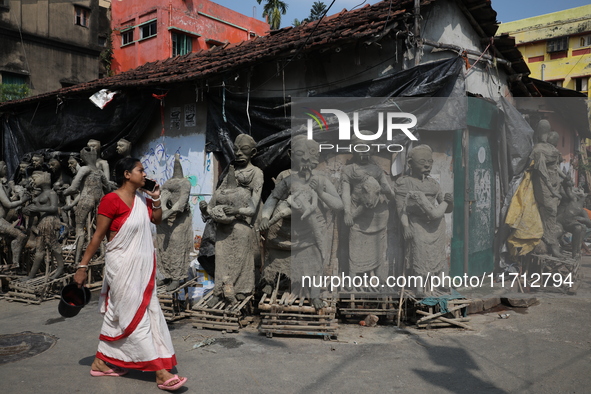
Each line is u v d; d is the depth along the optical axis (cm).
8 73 1630
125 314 307
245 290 470
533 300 516
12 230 638
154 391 309
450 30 605
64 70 1803
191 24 2077
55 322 475
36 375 336
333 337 414
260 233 468
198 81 648
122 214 310
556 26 1780
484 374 333
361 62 563
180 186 495
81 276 322
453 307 440
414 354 374
